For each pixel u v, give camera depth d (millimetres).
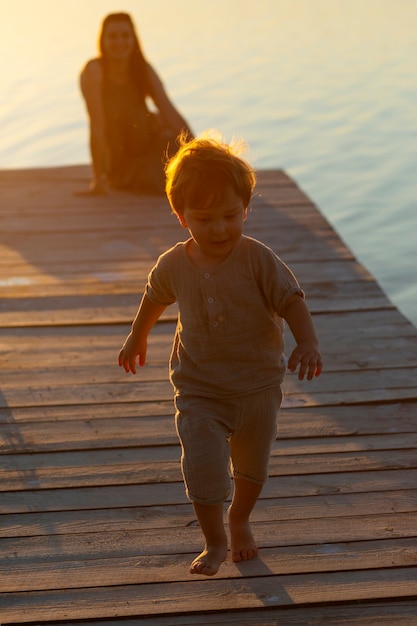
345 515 3996
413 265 8992
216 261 3348
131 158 9258
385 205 10914
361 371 5367
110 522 4000
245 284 3342
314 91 17312
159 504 4125
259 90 17562
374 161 12773
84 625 3389
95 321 6152
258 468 3564
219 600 3488
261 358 3434
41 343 5859
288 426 4758
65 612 3449
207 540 3510
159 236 7910
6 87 18312
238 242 3348
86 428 4797
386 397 5035
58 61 20672
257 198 8953
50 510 4102
